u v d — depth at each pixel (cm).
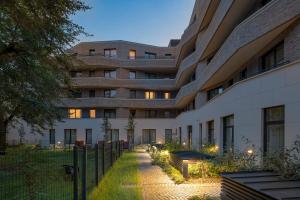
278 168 746
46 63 1563
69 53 1748
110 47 5050
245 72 1927
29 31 1272
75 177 689
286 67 1066
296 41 1216
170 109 5075
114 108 4797
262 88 1265
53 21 1371
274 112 1192
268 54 1552
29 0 1195
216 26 2147
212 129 2414
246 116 1448
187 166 1255
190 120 3416
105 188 978
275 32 1329
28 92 1512
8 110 1609
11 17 1212
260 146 1271
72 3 1365
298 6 1138
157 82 4966
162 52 5319
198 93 3197
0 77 1348
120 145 2628
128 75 4997
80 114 4753
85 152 790
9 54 1341
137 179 1273
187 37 3556
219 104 2036
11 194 451
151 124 4778
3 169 442
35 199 499
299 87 982
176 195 973
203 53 2850
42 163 537
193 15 3656
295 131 998
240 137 1531
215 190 1054
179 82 4538
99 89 4900
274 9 1272
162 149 2775
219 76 2336
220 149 1988
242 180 641
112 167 1598
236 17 1933
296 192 523
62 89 1839
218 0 2355
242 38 1498
